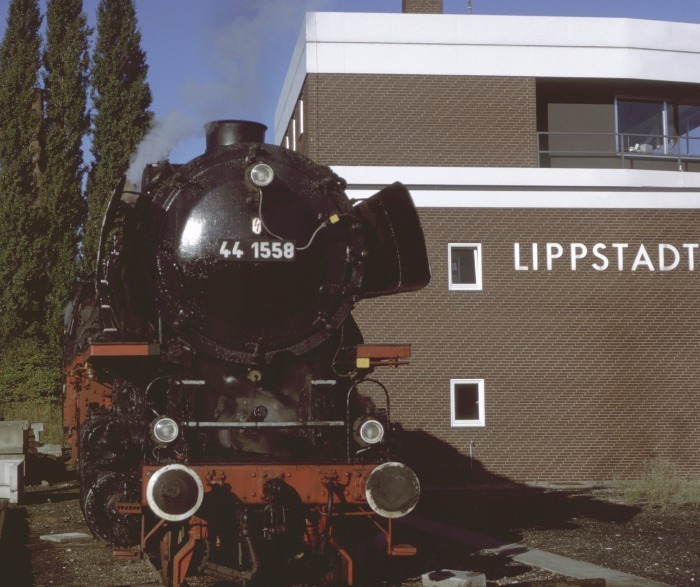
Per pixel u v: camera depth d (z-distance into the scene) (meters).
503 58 21.06
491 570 9.85
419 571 9.84
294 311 9.33
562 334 20.48
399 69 20.83
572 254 20.59
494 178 20.53
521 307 20.44
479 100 20.97
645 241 20.77
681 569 9.84
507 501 16.88
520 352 20.39
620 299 20.64
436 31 20.95
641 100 22.69
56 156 30.98
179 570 8.32
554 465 20.30
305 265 9.38
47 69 31.83
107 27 31.48
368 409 9.31
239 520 8.32
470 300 20.34
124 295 9.59
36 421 28.06
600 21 21.31
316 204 9.59
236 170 9.38
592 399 20.47
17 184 30.91
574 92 22.47
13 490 16.41
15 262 30.45
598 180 20.77
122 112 31.05
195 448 8.91
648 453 20.53
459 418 20.31
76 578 9.51
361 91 20.75
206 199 9.23
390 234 9.90
